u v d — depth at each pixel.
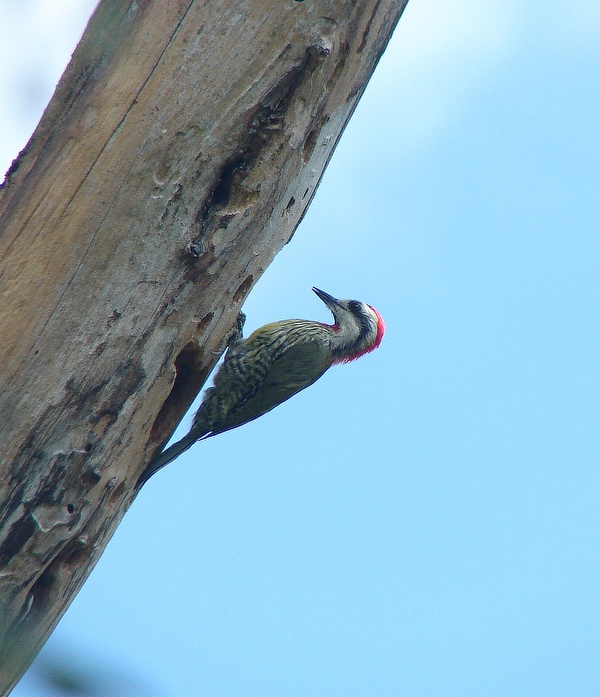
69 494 9.94
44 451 9.65
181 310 10.20
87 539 10.37
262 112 9.92
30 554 9.86
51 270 9.36
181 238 9.84
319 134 10.61
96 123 9.46
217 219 10.06
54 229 9.38
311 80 10.02
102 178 9.46
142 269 9.73
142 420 10.38
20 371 9.32
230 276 10.51
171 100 9.58
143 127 9.53
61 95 9.45
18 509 9.66
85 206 9.44
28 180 9.42
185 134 9.65
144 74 9.52
